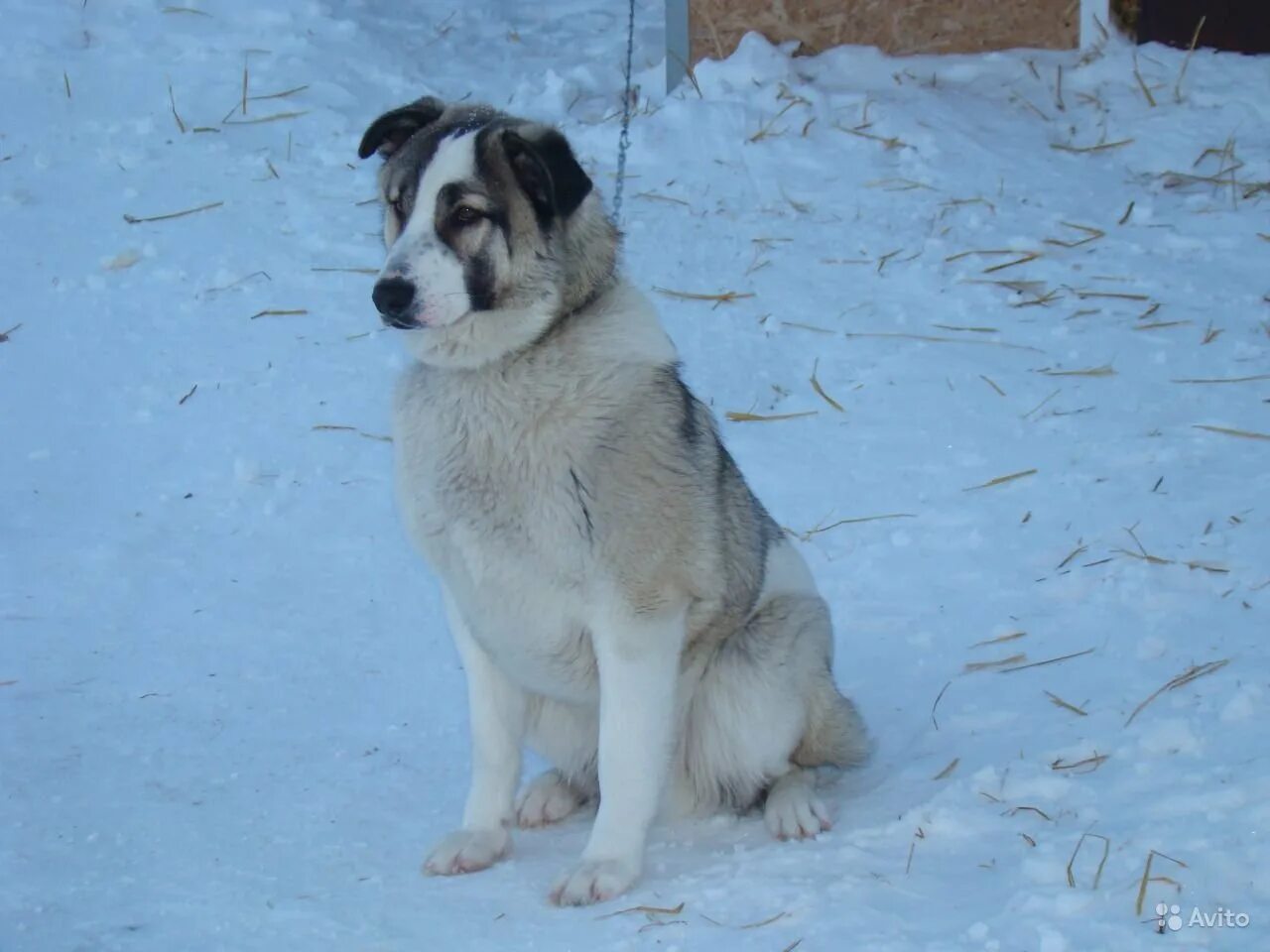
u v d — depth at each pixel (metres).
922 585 4.97
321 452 5.43
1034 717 4.47
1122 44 7.94
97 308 5.87
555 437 4.05
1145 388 5.61
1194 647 4.62
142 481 5.33
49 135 6.85
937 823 4.12
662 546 4.07
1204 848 3.96
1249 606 4.75
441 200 4.05
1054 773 4.23
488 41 8.38
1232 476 5.24
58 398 5.57
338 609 4.95
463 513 4.09
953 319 5.96
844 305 6.05
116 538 5.14
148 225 6.34
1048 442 5.42
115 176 6.64
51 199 6.46
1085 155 7.25
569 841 4.26
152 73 7.31
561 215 4.05
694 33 7.84
